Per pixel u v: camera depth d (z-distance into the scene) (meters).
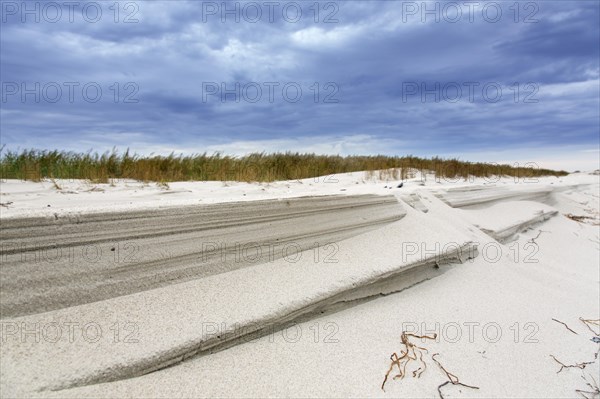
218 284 2.09
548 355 2.22
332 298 2.25
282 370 1.73
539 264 4.09
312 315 2.16
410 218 3.70
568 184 11.95
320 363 1.81
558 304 2.99
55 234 1.75
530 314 2.71
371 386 1.72
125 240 1.95
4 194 4.49
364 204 3.41
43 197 4.32
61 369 1.40
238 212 2.43
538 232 5.65
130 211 2.00
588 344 2.41
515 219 5.52
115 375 1.46
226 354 1.75
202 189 5.87
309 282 2.29
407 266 2.75
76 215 1.82
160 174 7.26
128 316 1.72
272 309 1.98
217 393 1.53
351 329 2.13
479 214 5.33
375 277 2.51
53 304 1.64
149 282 1.93
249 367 1.70
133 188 5.59
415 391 1.74
